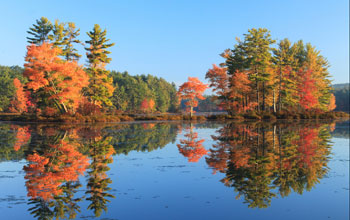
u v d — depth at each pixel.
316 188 6.06
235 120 41.00
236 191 5.85
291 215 4.54
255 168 8.01
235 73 44.47
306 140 14.55
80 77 34.50
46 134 17.62
